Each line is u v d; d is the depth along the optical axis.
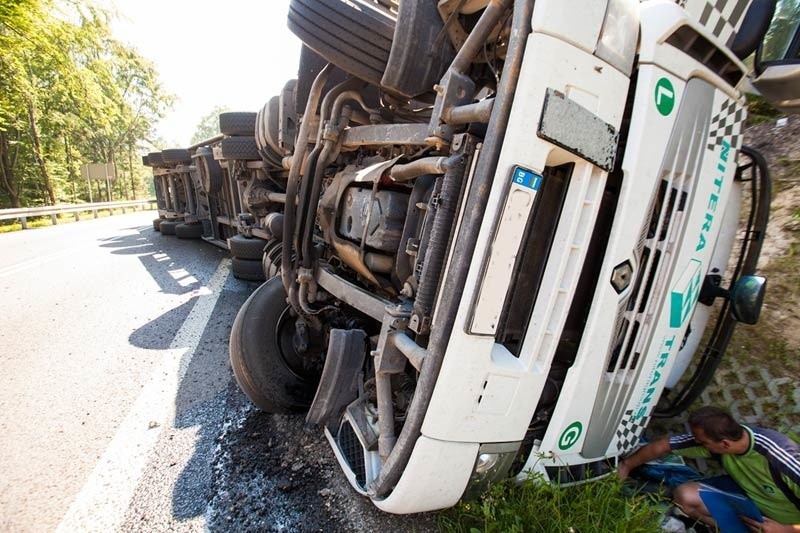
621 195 1.51
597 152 1.39
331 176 2.99
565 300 1.51
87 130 32.97
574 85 1.30
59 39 17.53
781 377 2.51
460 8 1.67
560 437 1.75
